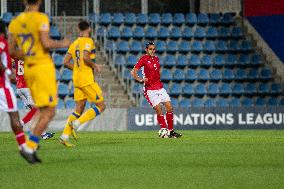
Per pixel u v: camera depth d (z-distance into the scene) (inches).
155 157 1061.8
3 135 1891.0
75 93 1349.7
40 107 926.4
